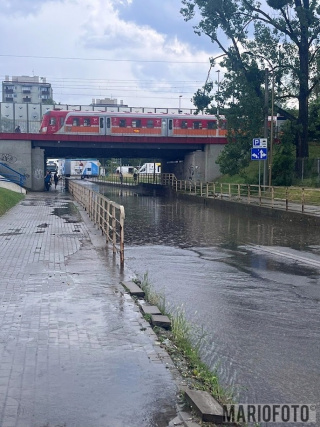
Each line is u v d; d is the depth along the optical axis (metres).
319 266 13.38
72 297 8.94
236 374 6.03
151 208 36.03
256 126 41.97
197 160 55.75
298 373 6.09
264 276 12.03
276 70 41.66
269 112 42.81
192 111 57.88
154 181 68.12
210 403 4.84
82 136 51.38
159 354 6.21
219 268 13.00
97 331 7.06
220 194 40.56
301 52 41.25
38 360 5.94
